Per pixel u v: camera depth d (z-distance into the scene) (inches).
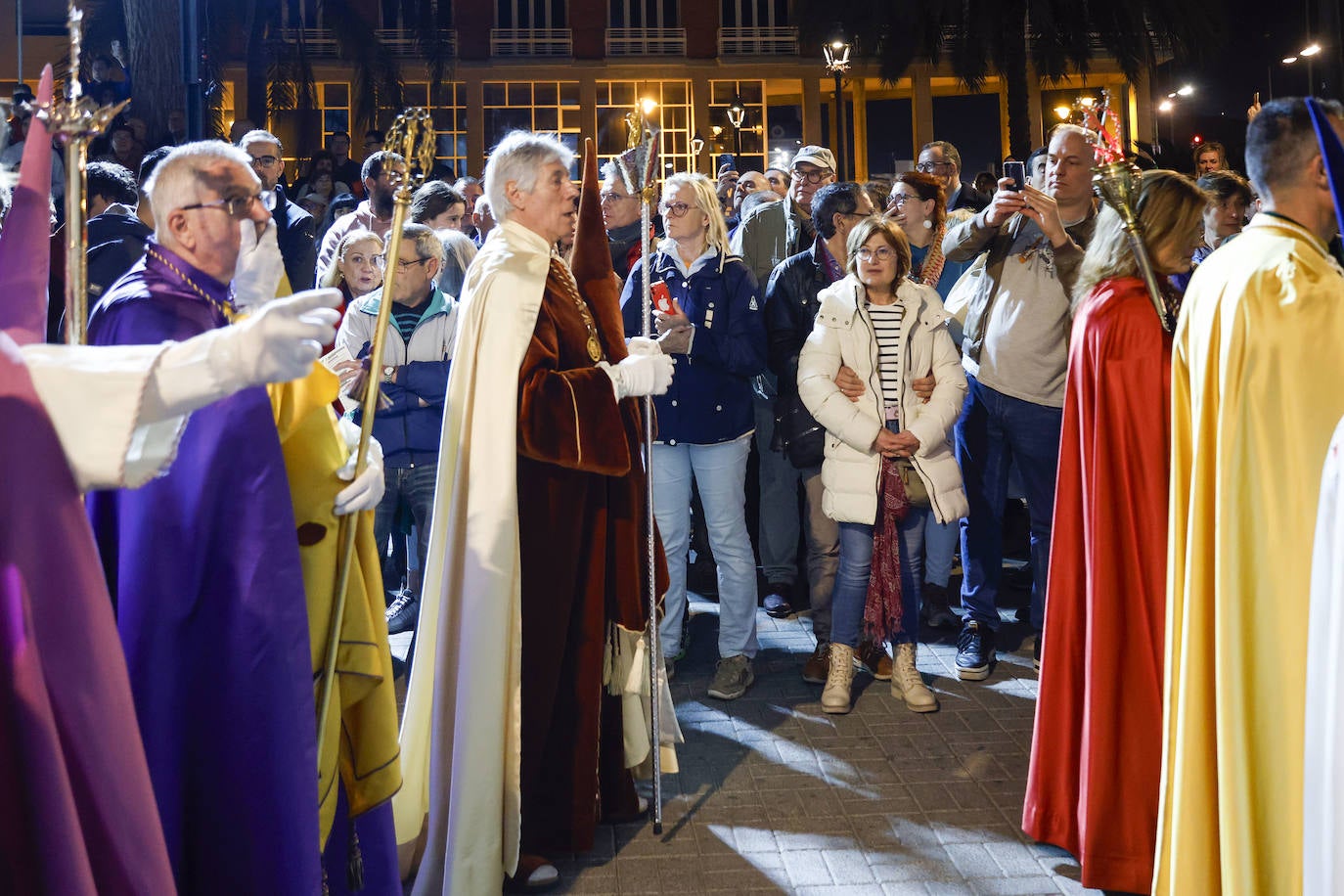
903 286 184.1
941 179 266.5
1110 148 125.6
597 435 126.9
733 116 345.7
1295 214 105.6
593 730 132.9
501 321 126.0
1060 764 129.6
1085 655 128.3
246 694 86.4
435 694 126.7
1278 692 99.0
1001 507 192.7
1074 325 131.6
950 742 165.0
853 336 180.9
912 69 1109.7
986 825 141.0
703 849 136.2
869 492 174.9
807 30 808.3
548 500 128.8
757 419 223.6
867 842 137.3
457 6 1044.5
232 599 86.6
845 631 178.9
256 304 91.2
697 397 185.2
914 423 178.4
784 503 225.3
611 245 221.1
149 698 85.0
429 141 102.5
